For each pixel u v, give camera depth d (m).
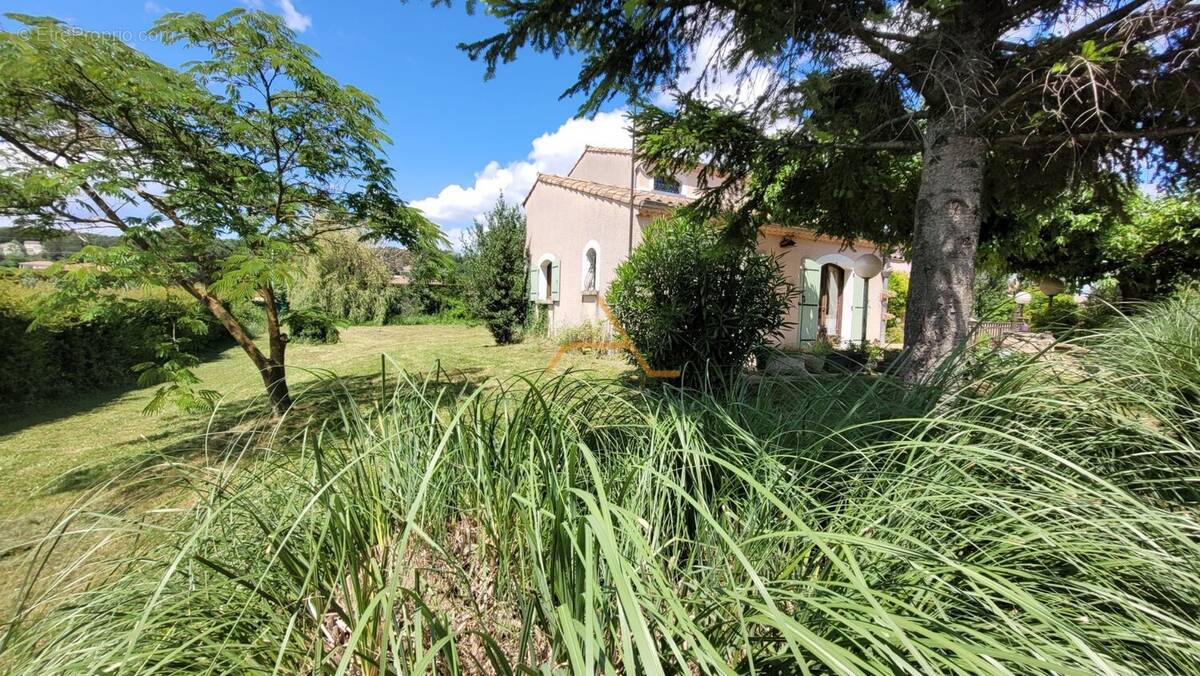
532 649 1.11
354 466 1.59
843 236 5.48
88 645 1.21
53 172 4.11
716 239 5.39
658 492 1.56
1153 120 2.79
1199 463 1.76
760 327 5.88
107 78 3.92
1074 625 1.04
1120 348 2.44
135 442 5.42
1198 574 1.17
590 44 3.07
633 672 0.81
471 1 2.80
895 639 0.91
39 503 3.80
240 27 4.57
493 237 13.95
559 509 1.14
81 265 4.02
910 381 2.83
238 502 1.53
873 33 2.66
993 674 0.81
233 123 4.64
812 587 1.12
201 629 1.21
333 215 5.89
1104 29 2.29
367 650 1.21
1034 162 3.46
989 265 7.06
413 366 9.92
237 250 4.62
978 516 1.45
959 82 2.69
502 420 1.82
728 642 1.11
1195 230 6.95
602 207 10.86
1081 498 1.33
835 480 1.78
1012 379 2.17
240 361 12.39
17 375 7.27
